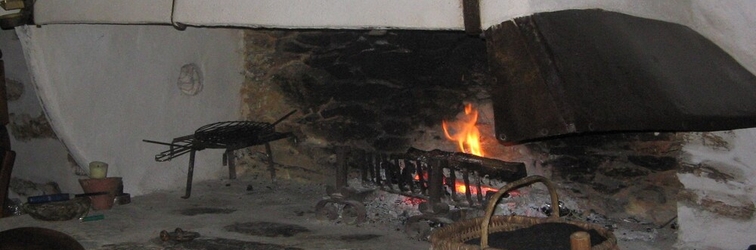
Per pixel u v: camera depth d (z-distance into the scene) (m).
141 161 4.61
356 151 4.70
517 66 2.54
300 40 4.88
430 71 4.34
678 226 3.26
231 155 5.01
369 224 3.78
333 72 4.77
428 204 3.53
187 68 4.76
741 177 3.04
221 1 3.38
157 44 4.64
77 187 4.78
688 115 2.56
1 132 4.74
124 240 3.54
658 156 3.66
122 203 4.30
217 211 4.14
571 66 2.49
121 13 3.73
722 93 2.85
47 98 4.17
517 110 2.50
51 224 3.87
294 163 5.01
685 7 3.20
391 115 4.55
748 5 2.94
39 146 4.89
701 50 3.08
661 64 2.79
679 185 3.60
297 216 4.01
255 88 5.10
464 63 4.20
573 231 2.54
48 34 4.11
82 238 3.58
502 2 2.61
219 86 5.02
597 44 2.65
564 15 2.71
